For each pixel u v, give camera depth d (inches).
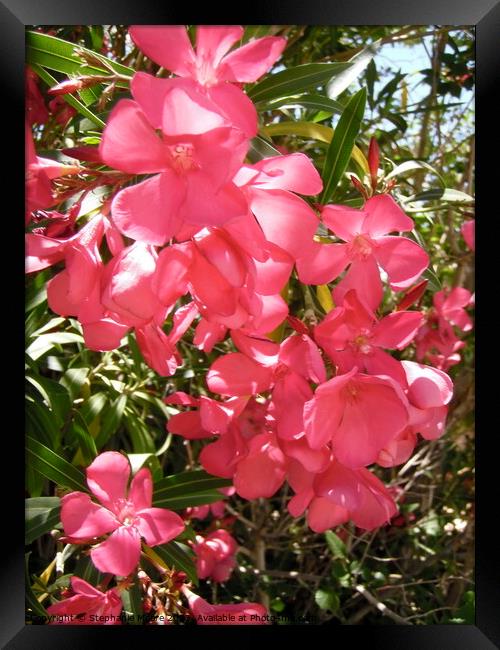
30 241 36.5
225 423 43.4
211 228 32.4
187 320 40.8
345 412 39.7
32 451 51.4
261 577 91.5
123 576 49.2
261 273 36.3
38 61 46.3
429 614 89.2
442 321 87.5
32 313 58.4
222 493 58.4
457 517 96.6
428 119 85.0
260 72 35.0
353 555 94.2
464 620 51.9
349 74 55.4
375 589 88.2
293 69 49.3
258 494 46.6
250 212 32.2
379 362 40.2
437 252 93.5
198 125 28.5
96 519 46.9
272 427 42.8
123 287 33.2
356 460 39.5
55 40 45.8
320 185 33.6
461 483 96.6
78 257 35.9
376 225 40.9
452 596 92.0
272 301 39.9
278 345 41.2
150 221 30.9
